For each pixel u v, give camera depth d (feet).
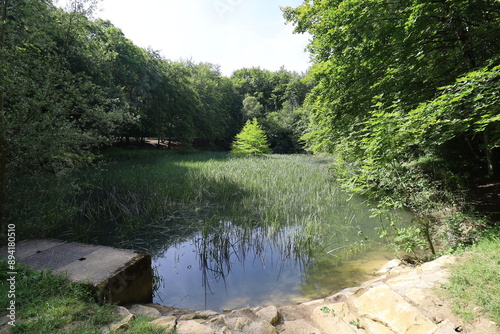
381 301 8.38
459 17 17.78
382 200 15.79
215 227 20.92
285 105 146.92
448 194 19.92
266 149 99.25
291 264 15.11
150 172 40.06
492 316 6.82
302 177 39.65
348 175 25.39
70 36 17.16
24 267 10.36
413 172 15.40
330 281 12.89
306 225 20.36
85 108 17.26
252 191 31.94
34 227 17.25
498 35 16.22
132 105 70.23
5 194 16.63
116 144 85.56
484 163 30.01
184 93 104.53
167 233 20.49
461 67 18.98
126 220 22.53
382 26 18.97
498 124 13.98
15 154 15.43
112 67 62.90
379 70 21.67
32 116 15.19
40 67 15.38
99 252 11.87
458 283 8.51
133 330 7.26
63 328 7.23
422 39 19.17
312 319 8.33
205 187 32.65
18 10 14.39
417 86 20.22
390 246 16.53
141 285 11.02
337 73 24.45
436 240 15.33
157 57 96.78
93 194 27.81
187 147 111.86
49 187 19.19
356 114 24.30
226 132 152.87
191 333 7.16
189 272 14.58
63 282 9.46
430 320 7.07
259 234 19.69
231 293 12.31
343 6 20.86
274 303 11.27
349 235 19.10
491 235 11.62
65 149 16.56
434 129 13.32
